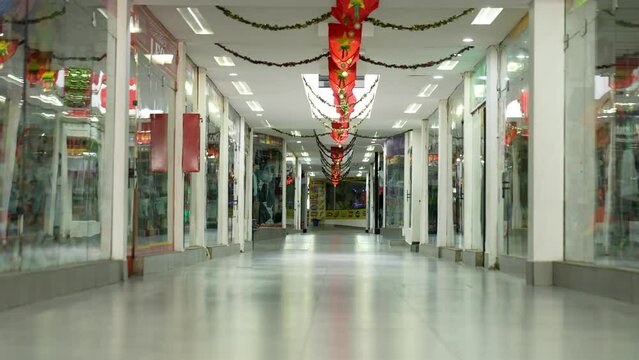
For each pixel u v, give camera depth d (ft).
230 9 44.14
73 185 33.06
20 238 27.63
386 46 52.03
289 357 15.37
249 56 56.54
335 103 64.75
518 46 46.01
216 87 69.87
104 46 37.01
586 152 35.17
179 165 52.08
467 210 61.26
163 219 49.37
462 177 64.69
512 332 19.39
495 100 51.70
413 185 97.19
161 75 47.83
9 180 27.02
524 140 44.09
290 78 64.75
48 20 29.99
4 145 26.84
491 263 51.21
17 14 27.25
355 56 44.04
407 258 67.67
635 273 27.27
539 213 38.32
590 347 16.99
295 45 52.37
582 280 33.19
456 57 55.62
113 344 16.93
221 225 74.59
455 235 69.10
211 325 20.30
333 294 30.09
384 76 63.00
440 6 39.50
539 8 38.88
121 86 38.52
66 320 21.35
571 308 25.62
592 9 34.27
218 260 61.52
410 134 101.50
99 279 34.01
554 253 38.14
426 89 69.31
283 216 124.67
